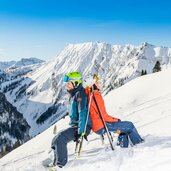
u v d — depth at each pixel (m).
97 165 5.69
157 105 17.64
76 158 6.73
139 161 5.17
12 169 8.71
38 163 7.89
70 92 6.18
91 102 6.10
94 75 6.12
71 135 6.26
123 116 18.58
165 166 4.59
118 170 5.15
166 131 9.01
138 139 6.46
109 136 6.23
